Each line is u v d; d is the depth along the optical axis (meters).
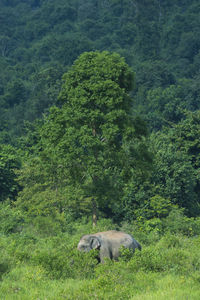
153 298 36.09
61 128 87.06
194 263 51.59
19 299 38.19
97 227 85.19
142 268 47.25
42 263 48.25
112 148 87.25
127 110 88.88
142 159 90.06
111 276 42.59
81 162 91.31
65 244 67.75
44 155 92.56
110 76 87.19
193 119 174.00
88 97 86.81
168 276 45.25
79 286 41.19
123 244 53.03
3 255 58.03
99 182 87.44
